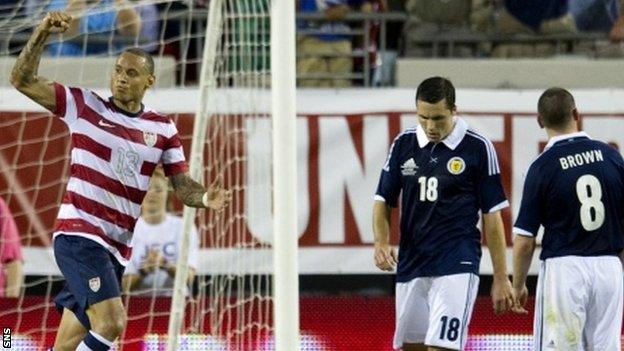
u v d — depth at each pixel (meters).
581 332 24.78
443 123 24.53
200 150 29.77
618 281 24.86
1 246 33.09
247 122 34.25
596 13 39.56
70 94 23.38
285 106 21.33
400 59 37.44
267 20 32.97
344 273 35.19
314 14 37.38
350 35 38.09
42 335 32.97
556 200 24.67
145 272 33.28
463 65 37.38
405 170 25.19
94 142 23.45
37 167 34.78
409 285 25.39
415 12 39.56
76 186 23.55
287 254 21.27
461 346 24.83
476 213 25.14
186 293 32.38
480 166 24.97
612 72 37.41
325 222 35.12
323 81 37.91
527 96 35.56
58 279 34.78
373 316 33.72
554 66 37.44
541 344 24.98
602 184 24.70
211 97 32.66
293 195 21.31
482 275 35.88
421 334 25.84
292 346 21.19
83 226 23.42
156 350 33.06
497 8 39.78
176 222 33.53
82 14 33.91
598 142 25.03
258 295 32.66
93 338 23.09
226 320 33.34
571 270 24.67
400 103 35.25
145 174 23.86
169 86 36.84
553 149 24.84
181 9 37.62
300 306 33.72
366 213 35.16
